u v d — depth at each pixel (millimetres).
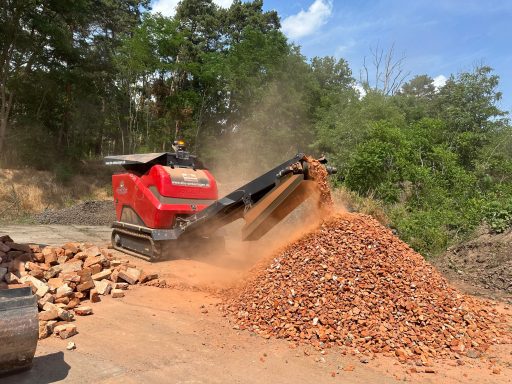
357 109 21766
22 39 21609
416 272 5938
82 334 4664
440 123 18516
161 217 8281
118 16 35062
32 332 3562
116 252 9648
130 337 4645
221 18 43031
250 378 3848
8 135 23547
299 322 4988
